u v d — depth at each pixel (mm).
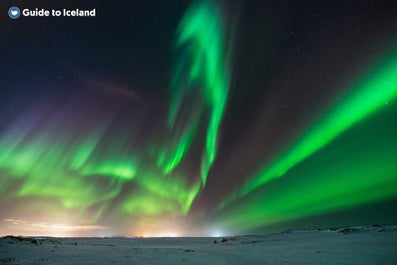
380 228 33781
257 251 21359
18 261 15547
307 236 33062
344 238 28250
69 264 14758
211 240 34750
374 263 15430
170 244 29094
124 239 34094
